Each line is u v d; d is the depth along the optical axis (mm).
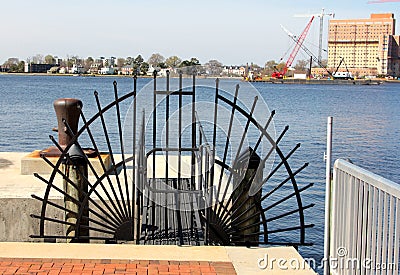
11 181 8609
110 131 25438
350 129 33562
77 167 6977
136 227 7047
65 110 9297
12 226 7672
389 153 23781
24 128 27469
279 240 11289
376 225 4531
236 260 6055
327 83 138125
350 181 5055
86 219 7066
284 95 71938
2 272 5531
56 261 5859
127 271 5648
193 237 6934
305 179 16750
